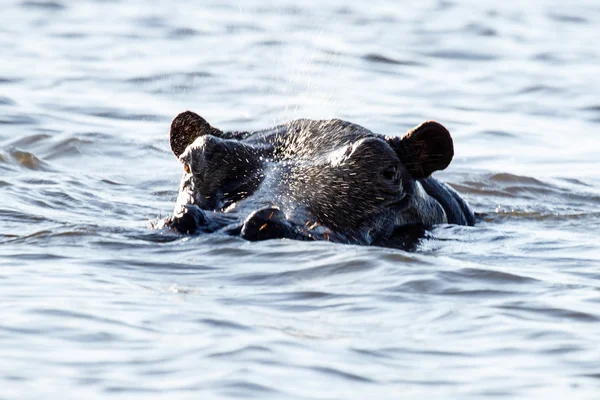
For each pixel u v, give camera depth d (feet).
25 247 48.57
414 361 34.19
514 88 134.62
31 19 175.11
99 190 72.64
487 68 149.69
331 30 177.58
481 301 41.63
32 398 29.30
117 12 187.83
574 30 196.34
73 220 57.93
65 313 37.32
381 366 33.53
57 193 68.59
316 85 127.54
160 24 175.22
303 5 209.56
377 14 202.18
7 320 36.27
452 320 38.78
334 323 38.19
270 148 54.95
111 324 36.32
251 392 30.30
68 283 41.83
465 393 31.37
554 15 215.92
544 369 33.58
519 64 154.30
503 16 210.38
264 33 168.66
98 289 41.11
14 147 85.20
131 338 34.94
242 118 105.50
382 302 40.96
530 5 230.48
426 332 37.32
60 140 91.81
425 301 41.37
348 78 134.21
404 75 140.05
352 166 52.44
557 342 36.29
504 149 100.83
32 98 112.68
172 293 41.22
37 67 132.05
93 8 191.62
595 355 34.91
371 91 126.41
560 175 89.56
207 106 113.50
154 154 90.58
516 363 34.14
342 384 31.58
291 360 33.40
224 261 45.93
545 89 133.80
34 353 33.17
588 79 142.10
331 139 55.26
